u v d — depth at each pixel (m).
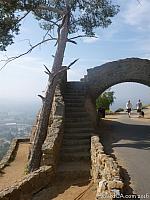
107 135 17.95
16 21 16.20
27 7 15.45
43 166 12.15
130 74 23.03
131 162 11.08
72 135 15.38
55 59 16.84
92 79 23.14
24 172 15.26
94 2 18.81
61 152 14.17
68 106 18.52
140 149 13.63
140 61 23.03
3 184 13.13
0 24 15.75
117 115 33.41
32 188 10.71
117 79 23.09
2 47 16.55
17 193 9.79
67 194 10.35
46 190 11.14
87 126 16.56
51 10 17.02
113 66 23.14
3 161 17.55
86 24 19.34
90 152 13.84
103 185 7.61
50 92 16.45
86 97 20.48
